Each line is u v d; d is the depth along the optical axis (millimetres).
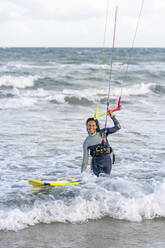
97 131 15195
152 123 33562
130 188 14273
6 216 12180
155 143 25328
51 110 42250
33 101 48281
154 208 12992
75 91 58312
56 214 12570
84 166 15227
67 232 11523
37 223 12062
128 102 50875
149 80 75875
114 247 10570
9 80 63000
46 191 14570
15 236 11141
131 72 86938
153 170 18109
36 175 17344
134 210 12859
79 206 12898
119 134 28406
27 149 23375
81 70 88188
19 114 38469
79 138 27094
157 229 11891
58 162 20266
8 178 16781
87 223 12227
